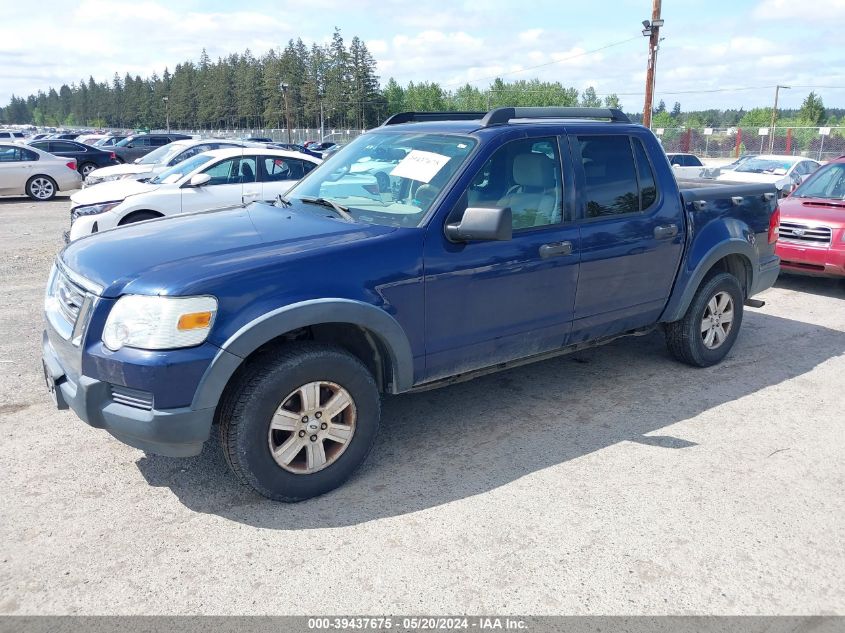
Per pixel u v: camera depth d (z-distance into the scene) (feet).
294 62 382.22
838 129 136.67
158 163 52.21
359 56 358.23
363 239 11.59
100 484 11.88
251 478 10.77
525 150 13.57
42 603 8.90
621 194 15.17
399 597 9.10
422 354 12.36
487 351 13.33
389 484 12.03
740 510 11.30
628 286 15.40
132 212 30.19
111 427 10.19
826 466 12.85
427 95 389.39
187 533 10.48
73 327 10.60
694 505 11.43
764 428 14.49
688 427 14.48
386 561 9.85
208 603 8.94
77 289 10.78
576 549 10.17
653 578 9.55
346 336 12.19
